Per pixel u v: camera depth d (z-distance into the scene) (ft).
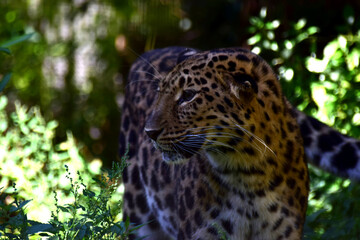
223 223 23.66
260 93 22.85
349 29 37.52
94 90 53.21
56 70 53.26
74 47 52.95
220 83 22.44
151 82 30.50
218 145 22.86
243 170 23.07
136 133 31.12
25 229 21.04
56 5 53.47
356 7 42.29
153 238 30.78
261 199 23.22
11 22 53.93
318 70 35.83
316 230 32.55
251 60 23.03
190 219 24.43
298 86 36.94
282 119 23.48
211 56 22.76
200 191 23.90
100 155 51.39
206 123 22.57
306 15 43.09
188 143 22.80
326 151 26.17
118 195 35.22
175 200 26.76
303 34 38.27
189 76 22.58
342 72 35.94
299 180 23.84
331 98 35.14
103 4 53.36
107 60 53.57
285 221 23.39
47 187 35.91
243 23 46.83
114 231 21.88
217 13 54.44
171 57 30.94
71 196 34.91
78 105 53.01
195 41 54.75
